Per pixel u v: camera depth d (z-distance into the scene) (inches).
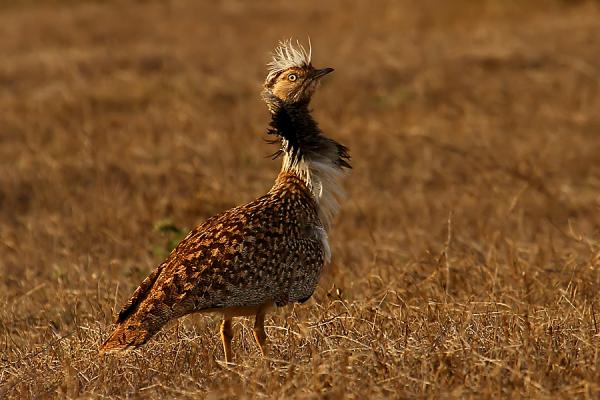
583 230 878.4
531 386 471.2
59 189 1029.2
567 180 1060.5
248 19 2003.0
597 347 514.3
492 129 1232.8
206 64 1556.3
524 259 774.5
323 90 1390.3
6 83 1476.4
